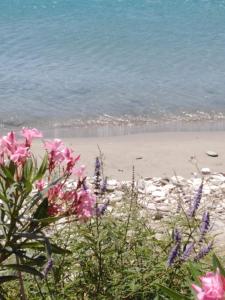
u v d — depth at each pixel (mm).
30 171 3912
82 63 21109
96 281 4996
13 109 16234
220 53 22750
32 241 4309
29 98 17125
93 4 31562
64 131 14906
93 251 5102
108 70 20406
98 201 5352
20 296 4688
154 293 4969
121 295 4973
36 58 21547
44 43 23594
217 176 11180
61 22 27453
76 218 4168
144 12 29969
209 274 3037
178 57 22109
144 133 14734
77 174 4113
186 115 16406
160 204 8906
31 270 4043
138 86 18641
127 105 16906
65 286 4891
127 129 15141
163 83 19031
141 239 5316
